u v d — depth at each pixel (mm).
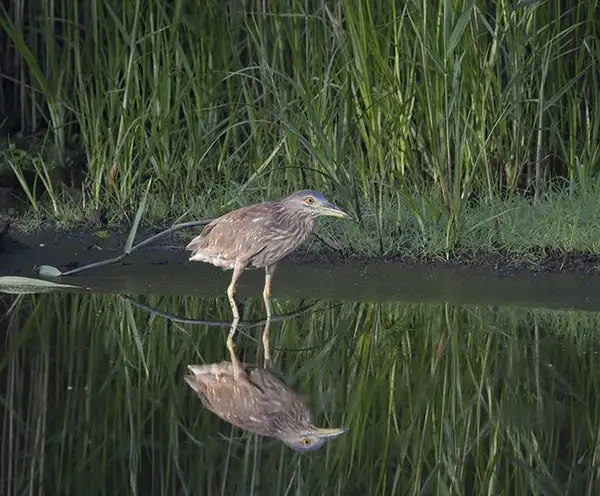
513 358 10539
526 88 14906
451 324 11570
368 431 8977
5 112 18562
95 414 9164
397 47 13617
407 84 14148
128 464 8258
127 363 10398
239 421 9086
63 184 16266
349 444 8664
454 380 10102
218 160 16000
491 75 13984
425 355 10781
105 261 13297
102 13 15438
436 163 13750
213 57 15711
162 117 15367
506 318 11758
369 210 14156
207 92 15195
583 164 14461
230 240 12328
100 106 15430
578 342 10930
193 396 9633
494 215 13617
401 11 14328
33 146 17453
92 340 11086
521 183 15203
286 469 8188
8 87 18547
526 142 14883
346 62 13773
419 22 13594
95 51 15453
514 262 13234
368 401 9586
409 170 14352
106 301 12453
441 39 13484
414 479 8156
